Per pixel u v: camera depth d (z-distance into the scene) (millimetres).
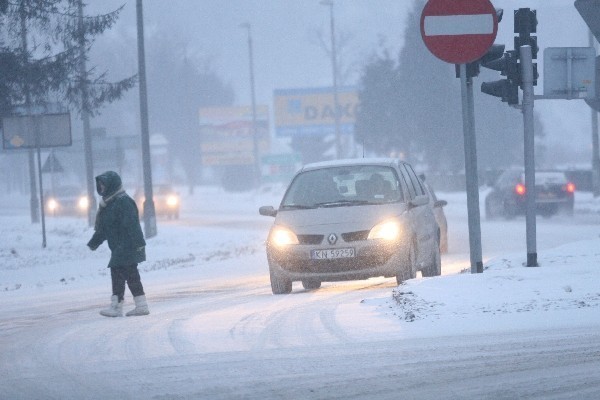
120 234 37125
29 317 39625
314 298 39406
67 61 87375
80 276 67312
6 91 85188
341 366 23797
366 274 41000
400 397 20375
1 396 21891
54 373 24578
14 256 87625
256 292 45625
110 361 25938
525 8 38906
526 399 19812
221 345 27719
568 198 101188
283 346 27031
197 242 95438
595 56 40031
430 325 29078
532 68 38969
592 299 30859
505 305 30766
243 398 20719
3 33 86312
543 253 43812
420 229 44344
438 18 35031
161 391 21672
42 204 96812
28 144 96625
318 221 41719
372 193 43469
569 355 24078
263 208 43938
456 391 20719
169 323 33469
